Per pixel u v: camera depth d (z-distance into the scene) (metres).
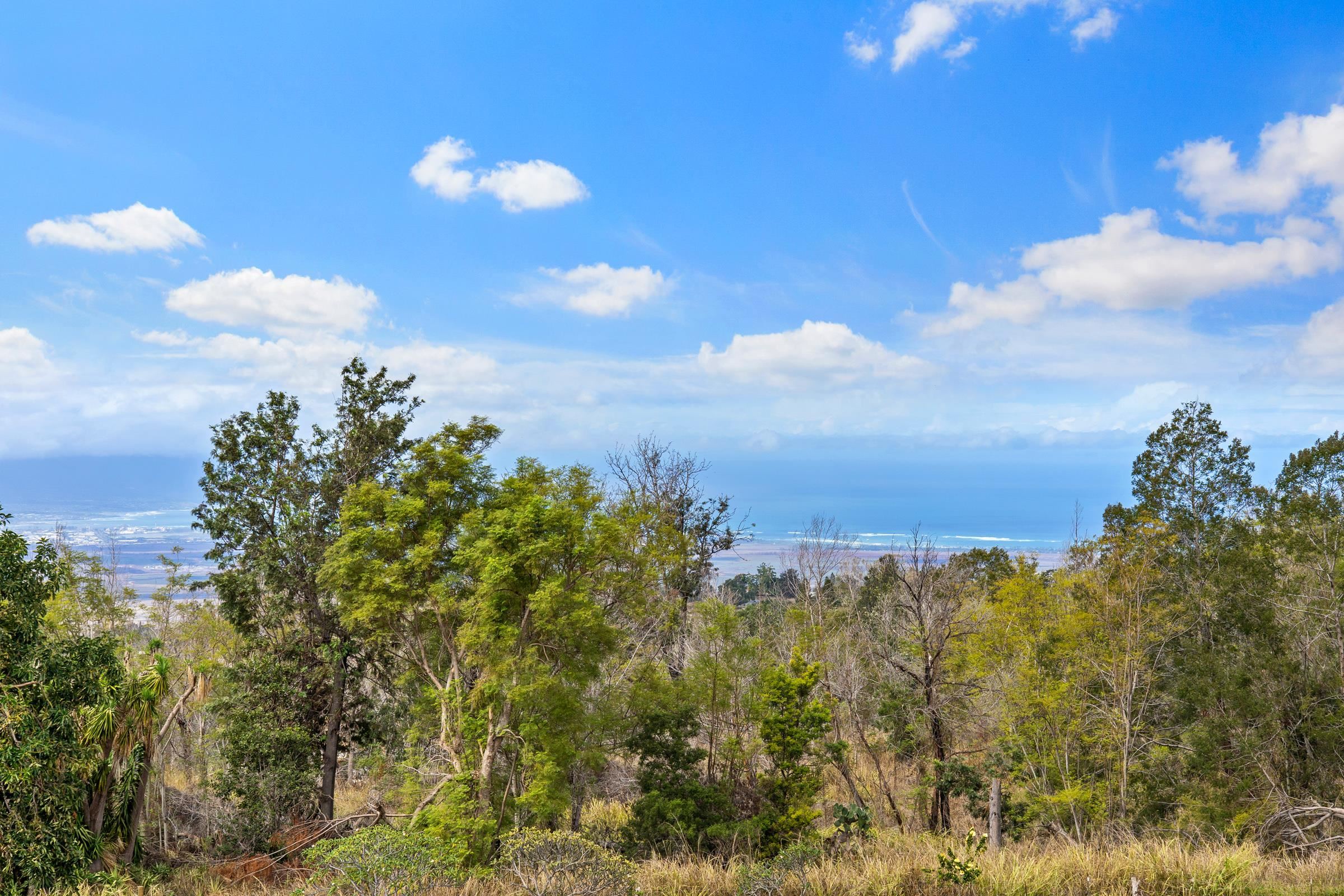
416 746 24.33
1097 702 23.25
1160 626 23.44
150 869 21.33
